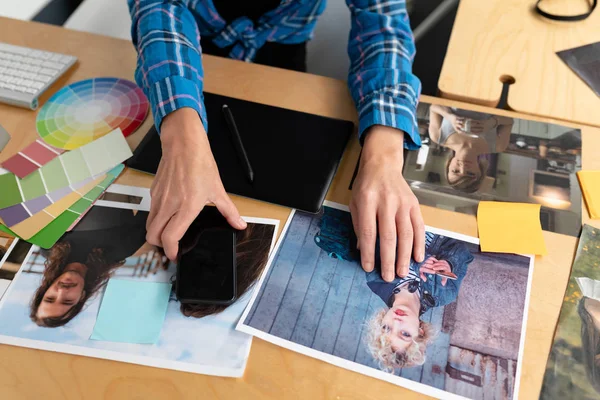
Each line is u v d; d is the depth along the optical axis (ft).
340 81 3.11
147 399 1.99
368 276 2.31
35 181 2.63
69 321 2.18
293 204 2.53
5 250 2.38
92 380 2.03
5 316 2.19
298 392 2.00
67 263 2.35
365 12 3.04
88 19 6.52
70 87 3.04
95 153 2.72
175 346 2.11
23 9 6.17
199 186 2.40
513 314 2.19
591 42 3.22
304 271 2.33
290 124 2.86
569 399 1.98
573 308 2.20
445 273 2.31
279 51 4.29
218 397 1.99
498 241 2.42
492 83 3.03
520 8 3.43
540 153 2.73
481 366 2.06
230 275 2.28
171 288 2.28
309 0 3.91
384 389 2.01
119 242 2.42
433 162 2.71
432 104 2.98
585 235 2.42
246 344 2.12
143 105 2.95
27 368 2.06
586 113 2.89
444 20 6.15
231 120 2.82
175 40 2.80
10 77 3.00
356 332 2.15
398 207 2.42
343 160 2.74
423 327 2.16
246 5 3.83
